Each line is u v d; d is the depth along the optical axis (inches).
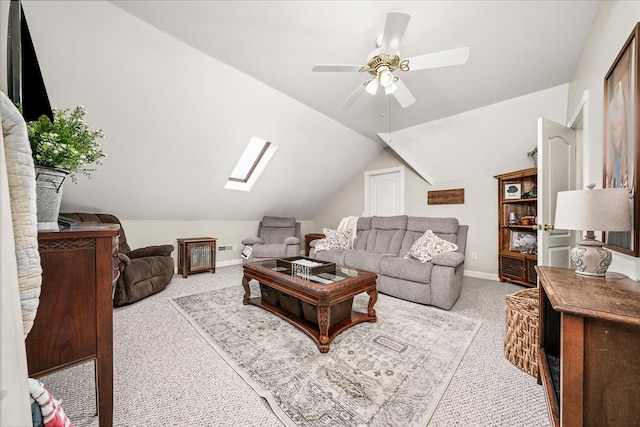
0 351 18.1
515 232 142.3
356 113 138.9
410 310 99.2
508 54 86.7
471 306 103.7
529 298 68.6
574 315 32.4
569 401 32.6
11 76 42.4
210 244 158.9
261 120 128.5
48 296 32.3
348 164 197.8
